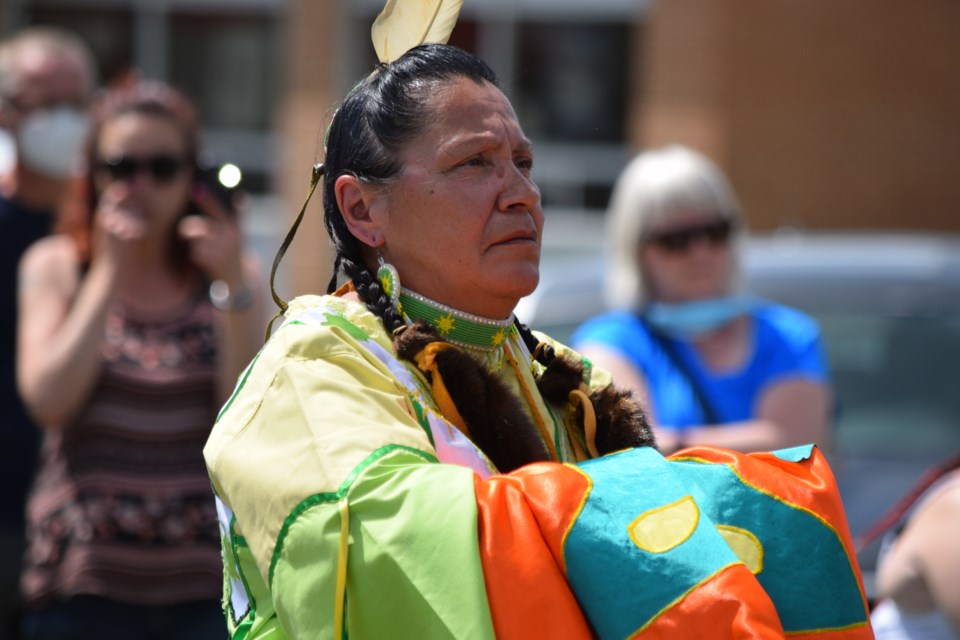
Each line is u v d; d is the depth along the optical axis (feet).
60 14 84.64
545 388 15.43
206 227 26.11
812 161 80.43
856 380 33.83
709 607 11.61
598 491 12.31
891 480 31.17
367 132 14.58
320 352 13.34
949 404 32.99
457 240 14.19
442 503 12.07
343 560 12.10
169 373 25.12
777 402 28.25
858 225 80.79
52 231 30.27
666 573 11.81
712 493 13.25
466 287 14.42
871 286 35.63
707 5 79.77
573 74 82.69
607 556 11.92
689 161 29.81
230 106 84.89
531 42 82.74
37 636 24.32
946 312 34.68
